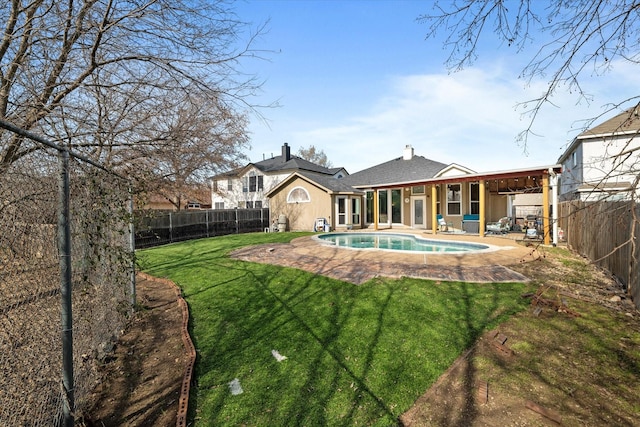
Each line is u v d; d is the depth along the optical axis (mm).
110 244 4609
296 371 3826
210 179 15547
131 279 5711
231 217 20766
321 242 13664
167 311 5977
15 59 4789
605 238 8094
